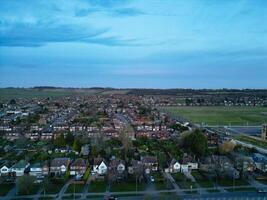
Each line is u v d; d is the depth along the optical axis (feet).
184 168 525.75
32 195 416.46
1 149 655.76
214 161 545.03
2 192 426.92
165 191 433.07
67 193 423.64
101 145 655.76
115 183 462.19
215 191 436.35
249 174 514.27
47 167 506.07
